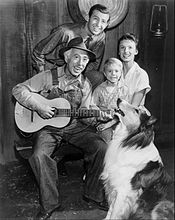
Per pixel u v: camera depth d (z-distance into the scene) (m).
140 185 1.51
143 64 1.47
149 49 1.47
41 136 1.40
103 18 1.37
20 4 1.34
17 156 1.48
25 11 1.35
